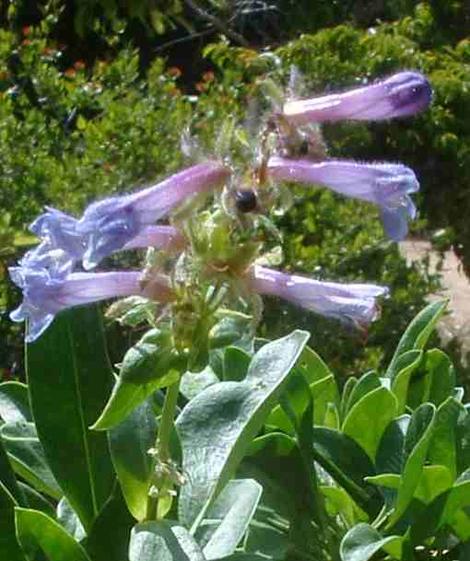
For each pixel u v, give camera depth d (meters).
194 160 0.18
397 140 0.67
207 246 0.18
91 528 0.21
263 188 0.18
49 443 0.22
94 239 0.18
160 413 0.24
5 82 0.60
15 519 0.20
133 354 0.19
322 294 0.19
